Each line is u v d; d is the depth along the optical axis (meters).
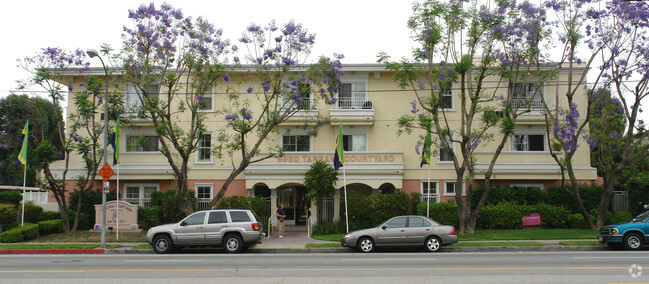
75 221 24.83
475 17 20.70
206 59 20.61
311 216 25.73
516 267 12.94
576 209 25.61
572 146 23.00
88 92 24.64
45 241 21.75
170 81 20.23
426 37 20.42
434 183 27.14
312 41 20.20
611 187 23.47
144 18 19.92
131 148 27.50
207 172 27.44
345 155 26.33
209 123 27.53
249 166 26.48
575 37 21.39
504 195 25.81
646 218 18.22
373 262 14.37
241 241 18.00
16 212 22.75
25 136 23.89
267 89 20.22
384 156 26.33
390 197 25.17
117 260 15.33
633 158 22.94
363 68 27.05
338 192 25.97
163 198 25.50
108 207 24.59
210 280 11.09
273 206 26.52
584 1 21.33
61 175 27.12
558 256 15.56
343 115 26.97
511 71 21.64
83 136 27.17
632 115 22.66
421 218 18.39
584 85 26.86
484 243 19.31
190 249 19.39
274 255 16.91
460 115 27.39
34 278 11.53
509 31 20.64
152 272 12.41
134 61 20.20
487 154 26.64
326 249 18.75
